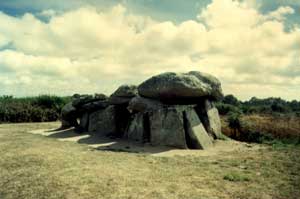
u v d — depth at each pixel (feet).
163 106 49.60
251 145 49.62
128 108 54.19
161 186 25.43
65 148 41.81
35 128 65.00
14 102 88.58
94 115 60.39
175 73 49.90
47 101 89.15
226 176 28.14
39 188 24.59
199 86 48.75
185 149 44.42
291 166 33.35
